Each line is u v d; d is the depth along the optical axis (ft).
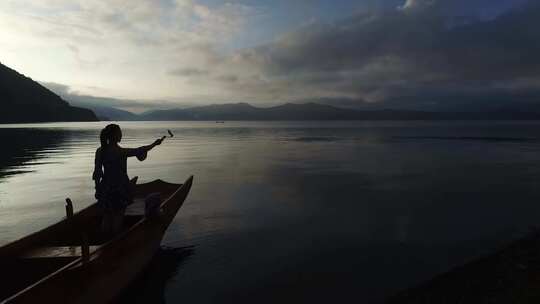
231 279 19.60
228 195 41.01
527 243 23.72
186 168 65.16
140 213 21.90
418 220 30.81
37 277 14.96
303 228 28.58
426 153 93.91
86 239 13.79
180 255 22.98
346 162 74.59
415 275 19.99
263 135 212.64
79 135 194.08
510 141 143.23
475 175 56.54
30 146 118.73
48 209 35.12
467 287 17.88
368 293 17.94
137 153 18.75
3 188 46.11
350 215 32.35
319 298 17.52
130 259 16.52
